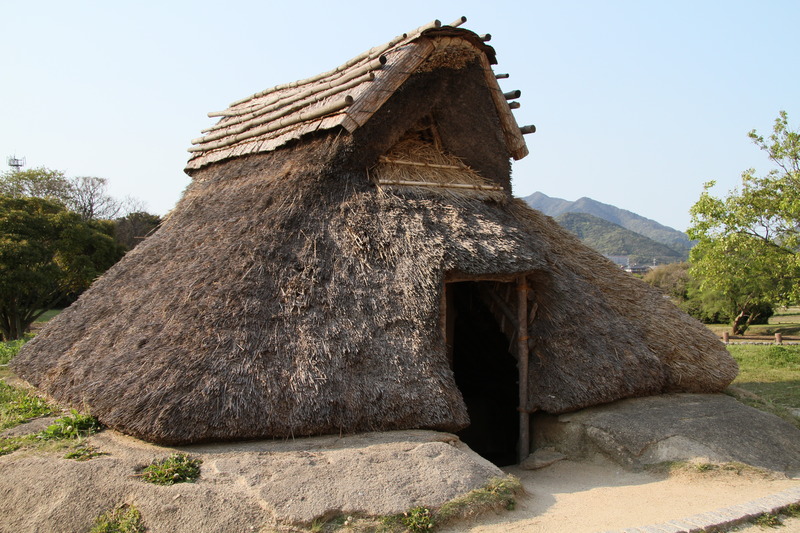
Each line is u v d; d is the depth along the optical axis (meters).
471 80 8.11
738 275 18.47
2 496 4.76
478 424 10.75
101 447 5.39
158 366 5.52
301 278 6.26
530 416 7.88
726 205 18.52
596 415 7.12
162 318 6.18
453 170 8.17
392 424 5.68
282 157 8.07
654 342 8.30
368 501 4.57
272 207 7.09
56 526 4.33
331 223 6.85
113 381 5.68
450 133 8.17
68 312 8.48
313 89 8.46
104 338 6.69
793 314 48.88
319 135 7.67
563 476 6.46
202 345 5.58
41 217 25.89
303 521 4.30
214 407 5.23
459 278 6.87
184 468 4.87
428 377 5.86
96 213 46.09
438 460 5.17
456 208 7.32
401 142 7.97
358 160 7.32
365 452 5.18
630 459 6.49
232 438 5.32
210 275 6.37
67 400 6.40
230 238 6.87
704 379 8.24
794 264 17.11
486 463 5.49
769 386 11.75
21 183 40.50
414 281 6.36
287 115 8.77
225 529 4.22
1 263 23.48
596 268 9.27
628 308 8.71
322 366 5.66
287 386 5.50
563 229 9.75
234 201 7.90
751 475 6.02
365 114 7.20
